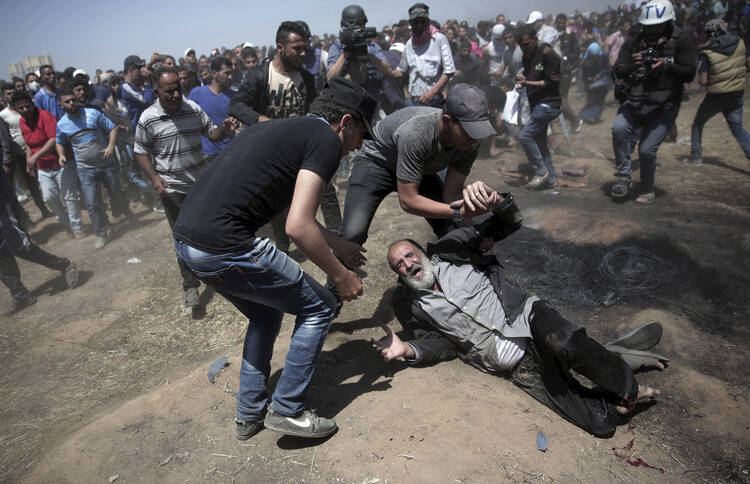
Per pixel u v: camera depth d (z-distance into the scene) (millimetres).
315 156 1970
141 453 2420
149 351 3875
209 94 5797
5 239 4934
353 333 3504
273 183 1999
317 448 2350
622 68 5316
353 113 2195
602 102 10586
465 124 2518
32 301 5164
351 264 2662
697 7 13266
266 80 4270
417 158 2775
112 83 9539
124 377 3588
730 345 3105
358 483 2117
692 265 3947
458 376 2832
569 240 4629
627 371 2389
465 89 2537
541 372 2621
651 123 5336
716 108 6480
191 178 4332
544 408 2594
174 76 4043
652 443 2389
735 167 6625
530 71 6184
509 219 2695
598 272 4051
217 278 2027
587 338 2439
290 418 2264
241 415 2404
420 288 2816
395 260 2850
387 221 5598
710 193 5746
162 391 2859
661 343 3154
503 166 7641
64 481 2299
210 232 1946
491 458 2201
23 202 9508
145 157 4219
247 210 1977
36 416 3246
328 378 2975
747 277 3752
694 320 3383
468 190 2549
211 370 3008
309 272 4730
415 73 6742
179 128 4176
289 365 2217
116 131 6566
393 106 6551
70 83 6461
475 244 2893
